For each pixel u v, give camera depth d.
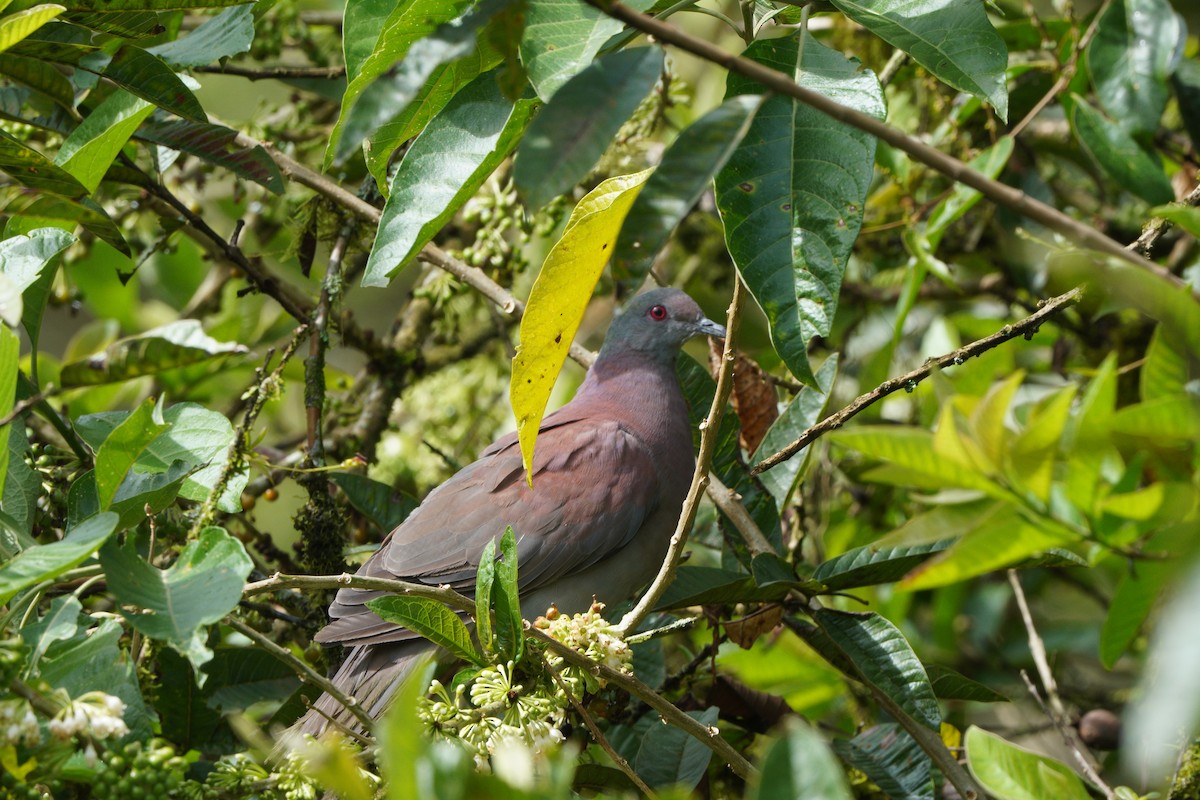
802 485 9.77
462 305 12.02
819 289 5.19
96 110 7.50
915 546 7.49
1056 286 10.67
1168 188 9.14
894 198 11.68
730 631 7.90
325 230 9.70
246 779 5.28
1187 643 3.07
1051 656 10.77
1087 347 11.43
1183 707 3.02
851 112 3.98
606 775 6.82
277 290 9.28
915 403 11.43
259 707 9.16
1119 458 4.95
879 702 7.25
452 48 4.24
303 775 5.25
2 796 4.67
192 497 7.02
